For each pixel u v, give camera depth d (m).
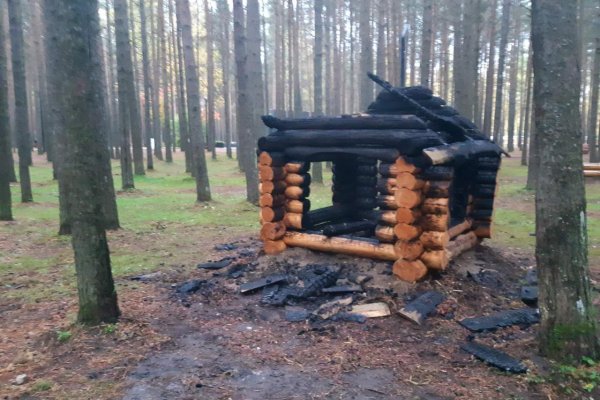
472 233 8.02
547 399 3.87
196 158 15.80
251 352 4.84
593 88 22.84
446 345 4.91
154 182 22.23
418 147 5.98
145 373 4.39
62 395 4.00
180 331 5.39
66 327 5.33
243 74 15.02
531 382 4.08
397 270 6.40
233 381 4.24
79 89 5.00
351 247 7.01
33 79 35.59
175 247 9.80
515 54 34.16
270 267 7.35
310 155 7.35
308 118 7.39
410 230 6.19
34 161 29.41
